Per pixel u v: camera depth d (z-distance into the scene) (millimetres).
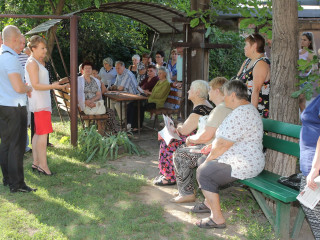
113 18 12750
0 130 4363
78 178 4898
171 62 9344
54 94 8352
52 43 9734
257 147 3527
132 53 15875
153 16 7789
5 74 4176
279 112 3977
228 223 3719
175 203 4234
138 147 6652
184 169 4168
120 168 5441
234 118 3414
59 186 4668
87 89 6980
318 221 2918
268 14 5012
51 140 6828
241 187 4648
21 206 4023
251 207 4047
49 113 4945
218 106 3803
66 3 11141
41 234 3395
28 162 5566
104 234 3451
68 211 3898
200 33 6402
